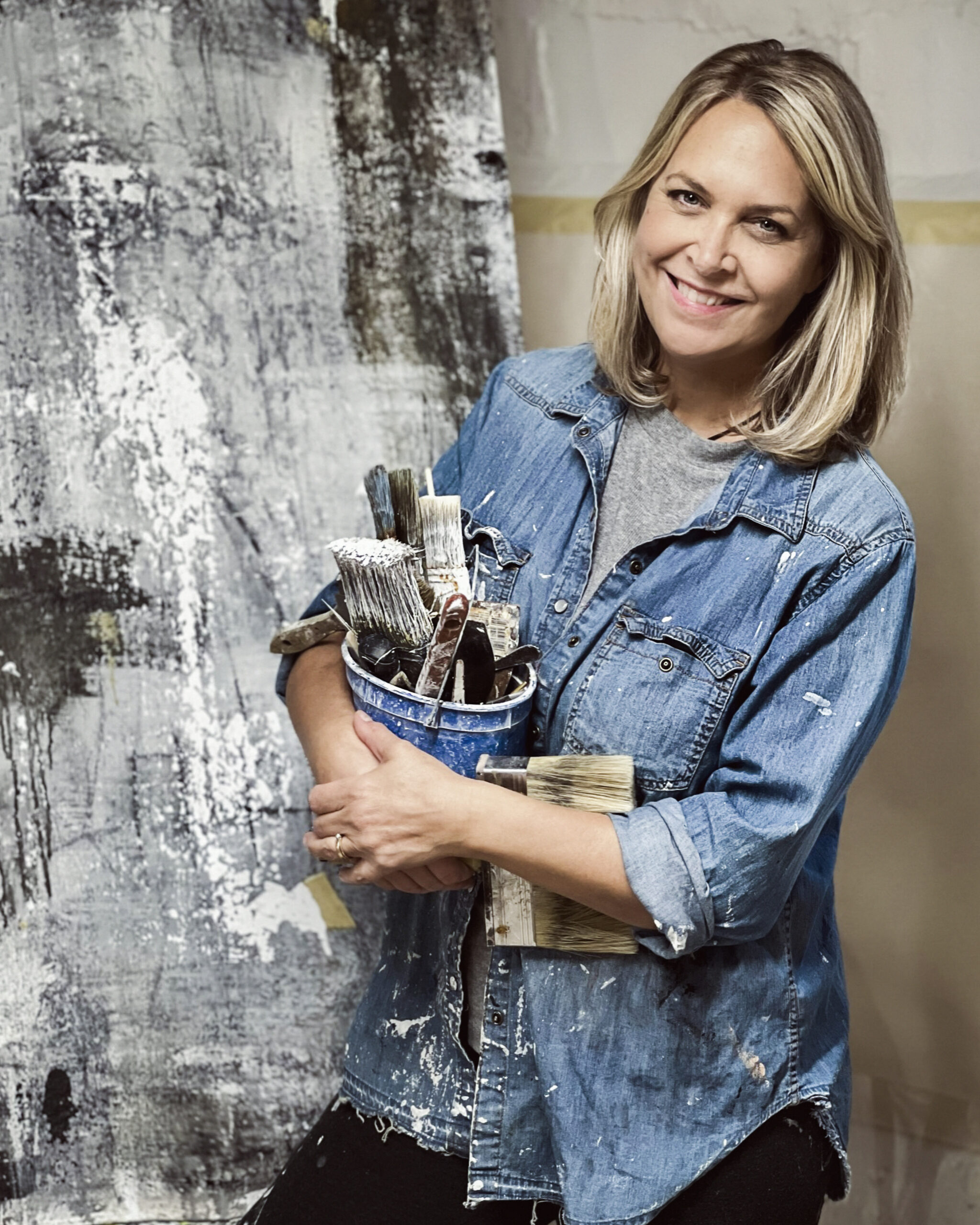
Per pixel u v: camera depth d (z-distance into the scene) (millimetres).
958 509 2174
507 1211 1433
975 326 2141
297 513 1973
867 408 1371
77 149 1943
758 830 1221
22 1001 1855
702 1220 1326
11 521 1890
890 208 1317
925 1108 2289
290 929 1935
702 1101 1333
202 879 1912
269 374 1982
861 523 1284
